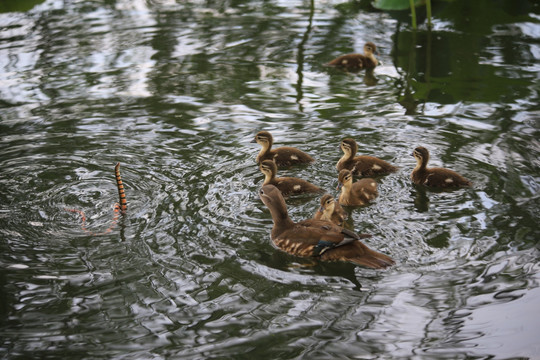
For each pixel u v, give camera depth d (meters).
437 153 10.25
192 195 9.22
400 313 6.68
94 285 7.25
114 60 14.31
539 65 13.52
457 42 14.98
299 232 7.94
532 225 8.15
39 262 7.69
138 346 6.29
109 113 11.91
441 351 6.13
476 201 8.85
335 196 9.36
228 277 7.38
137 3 18.33
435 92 12.53
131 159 10.30
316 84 13.12
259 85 13.08
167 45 15.20
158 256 7.79
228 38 15.61
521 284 7.02
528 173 9.49
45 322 6.66
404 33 15.68
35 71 13.75
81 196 9.26
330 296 6.99
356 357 6.08
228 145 10.73
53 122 11.55
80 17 17.14
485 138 10.66
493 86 12.65
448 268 7.38
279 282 7.27
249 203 9.02
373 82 13.16
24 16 17.19
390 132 11.05
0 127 11.37
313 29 16.12
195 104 12.25
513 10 16.91
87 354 6.19
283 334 6.41
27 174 9.90
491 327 6.42
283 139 10.89
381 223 8.45
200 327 6.54
